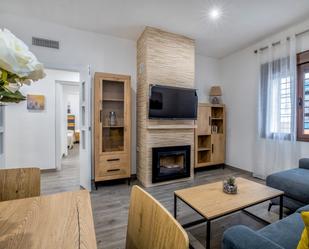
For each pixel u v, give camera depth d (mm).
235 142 4203
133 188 879
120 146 3352
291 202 2092
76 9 2629
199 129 4004
